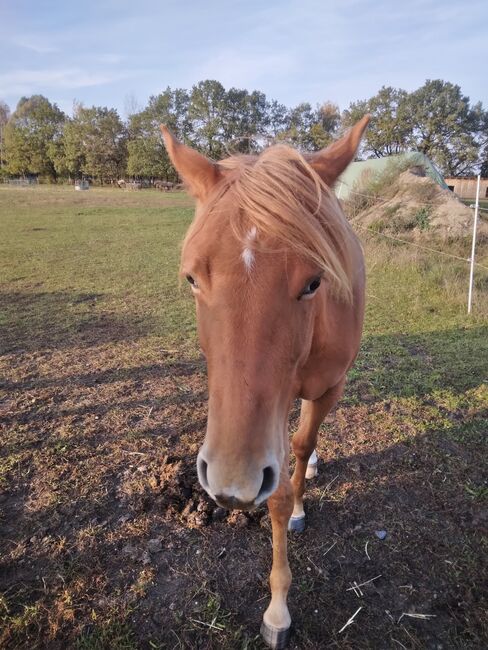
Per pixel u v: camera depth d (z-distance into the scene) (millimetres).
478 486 2738
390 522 2475
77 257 9961
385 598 2059
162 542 2352
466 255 8328
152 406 3717
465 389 3906
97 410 3650
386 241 9305
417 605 2025
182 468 2861
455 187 36375
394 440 3191
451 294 6438
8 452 3084
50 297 6902
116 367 4469
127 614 1987
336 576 2166
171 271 8641
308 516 2521
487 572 2182
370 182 11711
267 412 1223
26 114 74250
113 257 9984
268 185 1268
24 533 2408
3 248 10930
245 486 1150
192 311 6266
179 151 1557
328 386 1995
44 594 2080
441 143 55000
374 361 4477
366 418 3482
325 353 1827
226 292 1214
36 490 2727
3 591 2096
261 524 2461
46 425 3424
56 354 4781
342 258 1470
